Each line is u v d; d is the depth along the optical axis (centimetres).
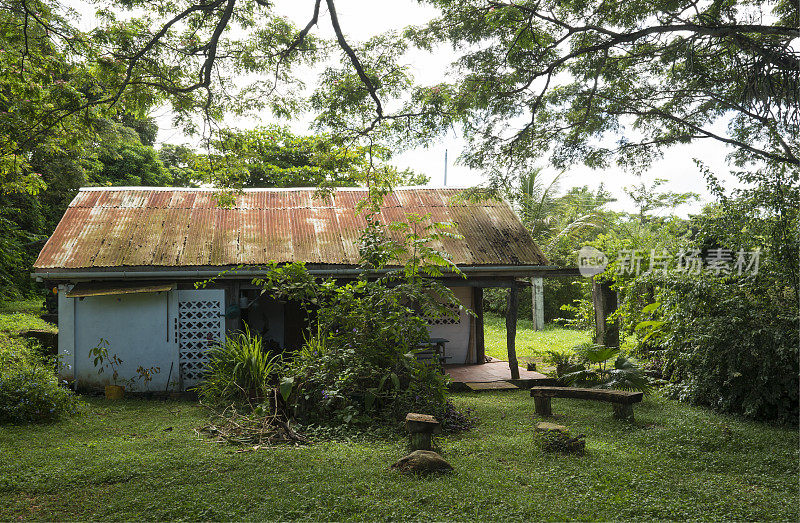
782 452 630
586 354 1025
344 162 1049
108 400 1003
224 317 1098
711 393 873
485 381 1154
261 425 729
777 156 929
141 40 806
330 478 527
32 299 2103
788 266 832
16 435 716
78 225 1165
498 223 1323
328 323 867
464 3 958
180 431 747
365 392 792
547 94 1132
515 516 444
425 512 449
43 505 471
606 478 539
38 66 799
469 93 1033
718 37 823
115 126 2009
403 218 1311
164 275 1062
